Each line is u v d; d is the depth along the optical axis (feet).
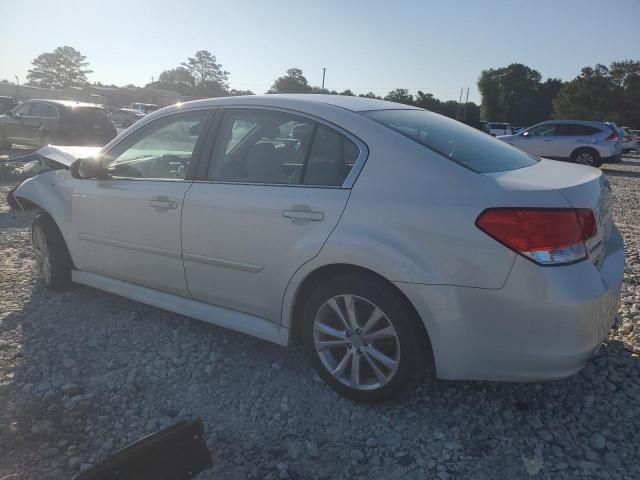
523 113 266.77
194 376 11.09
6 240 20.57
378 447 8.93
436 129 10.85
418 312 8.94
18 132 55.93
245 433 9.31
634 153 96.68
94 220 13.46
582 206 8.63
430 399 10.22
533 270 8.20
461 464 8.51
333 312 10.12
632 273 17.08
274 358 11.81
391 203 9.12
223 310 11.51
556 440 9.05
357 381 9.89
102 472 6.33
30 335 12.75
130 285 13.24
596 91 199.93
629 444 8.89
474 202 8.56
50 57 383.45
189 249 11.58
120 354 11.96
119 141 13.56
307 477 8.28
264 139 11.05
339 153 10.05
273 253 10.32
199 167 11.73
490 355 8.68
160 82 352.49
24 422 9.49
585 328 8.32
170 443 6.93
